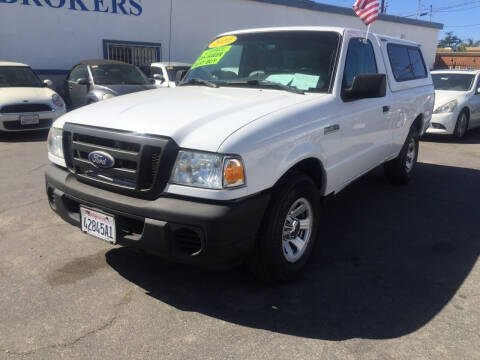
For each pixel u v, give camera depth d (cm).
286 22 1753
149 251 276
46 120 887
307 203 338
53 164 346
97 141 291
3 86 927
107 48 1370
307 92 367
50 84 1010
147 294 313
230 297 312
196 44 1559
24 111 856
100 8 1329
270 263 305
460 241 422
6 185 554
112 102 344
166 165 264
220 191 257
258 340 265
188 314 290
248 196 273
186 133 269
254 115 294
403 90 523
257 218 279
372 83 358
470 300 314
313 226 351
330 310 299
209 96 346
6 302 297
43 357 245
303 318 289
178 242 267
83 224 306
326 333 273
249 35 439
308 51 394
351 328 279
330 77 370
